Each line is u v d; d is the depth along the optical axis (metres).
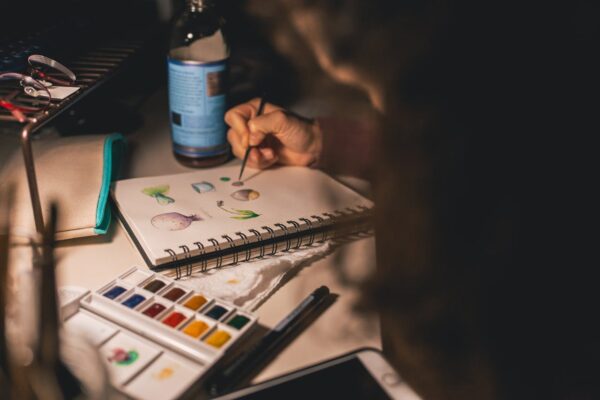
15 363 0.40
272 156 0.83
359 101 0.50
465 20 0.39
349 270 0.63
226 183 0.78
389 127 0.43
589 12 0.37
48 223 0.41
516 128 0.38
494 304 0.42
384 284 0.48
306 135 0.82
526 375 0.42
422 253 0.43
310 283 0.62
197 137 0.82
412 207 0.43
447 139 0.41
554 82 0.38
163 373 0.48
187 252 0.62
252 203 0.73
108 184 0.72
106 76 0.72
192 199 0.73
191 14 0.91
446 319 0.44
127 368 0.48
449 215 0.42
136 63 1.07
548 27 0.38
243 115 0.84
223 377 0.48
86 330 0.52
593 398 0.40
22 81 0.63
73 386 0.42
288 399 0.48
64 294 0.55
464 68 0.39
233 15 1.03
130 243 0.67
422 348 0.46
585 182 0.38
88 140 0.80
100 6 0.98
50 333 0.40
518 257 0.40
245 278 0.61
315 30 0.55
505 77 0.38
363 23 0.46
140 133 0.94
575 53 0.37
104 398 0.42
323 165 0.85
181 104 0.80
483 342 0.42
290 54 0.63
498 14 0.38
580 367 0.41
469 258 0.41
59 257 0.64
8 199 0.48
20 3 0.81
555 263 0.40
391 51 0.43
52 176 0.71
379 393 0.47
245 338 0.54
